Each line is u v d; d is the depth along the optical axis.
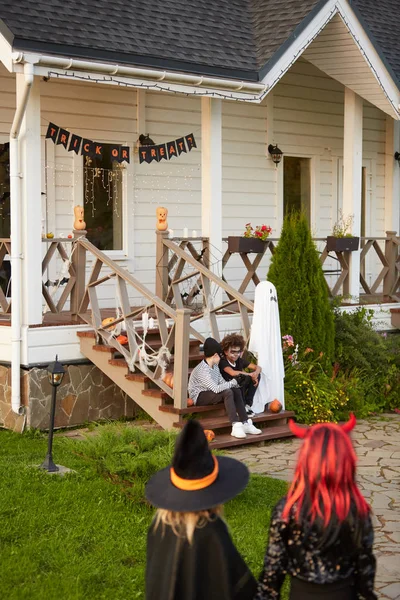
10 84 10.79
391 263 12.98
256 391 9.08
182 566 3.21
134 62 9.23
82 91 11.58
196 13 10.80
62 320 9.77
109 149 11.94
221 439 8.47
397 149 15.06
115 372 9.10
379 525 6.23
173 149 10.38
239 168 13.48
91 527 5.95
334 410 10.06
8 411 9.34
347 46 11.41
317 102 14.41
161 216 10.50
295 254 10.41
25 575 5.13
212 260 10.75
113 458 6.51
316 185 14.48
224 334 10.70
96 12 9.61
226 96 10.11
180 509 3.21
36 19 8.84
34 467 7.33
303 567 3.09
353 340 11.09
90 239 11.89
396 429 9.74
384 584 5.12
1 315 9.92
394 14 13.76
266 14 11.27
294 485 3.17
